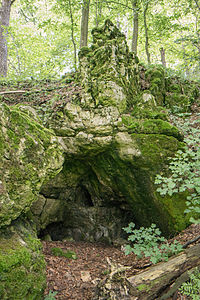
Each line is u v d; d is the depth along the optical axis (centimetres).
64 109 482
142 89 568
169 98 603
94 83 480
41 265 228
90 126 460
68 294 282
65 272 332
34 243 236
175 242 311
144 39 1191
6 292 181
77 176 544
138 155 429
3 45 1004
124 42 532
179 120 546
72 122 470
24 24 1262
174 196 405
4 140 227
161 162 420
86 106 475
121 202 538
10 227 227
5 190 216
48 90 590
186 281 247
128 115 468
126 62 521
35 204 497
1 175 216
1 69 986
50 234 540
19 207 230
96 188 555
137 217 512
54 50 809
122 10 1015
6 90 634
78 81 570
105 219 562
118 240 527
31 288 202
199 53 731
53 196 524
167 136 430
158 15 881
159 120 447
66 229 568
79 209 571
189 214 383
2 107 237
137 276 265
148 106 494
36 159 258
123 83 490
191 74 801
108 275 257
